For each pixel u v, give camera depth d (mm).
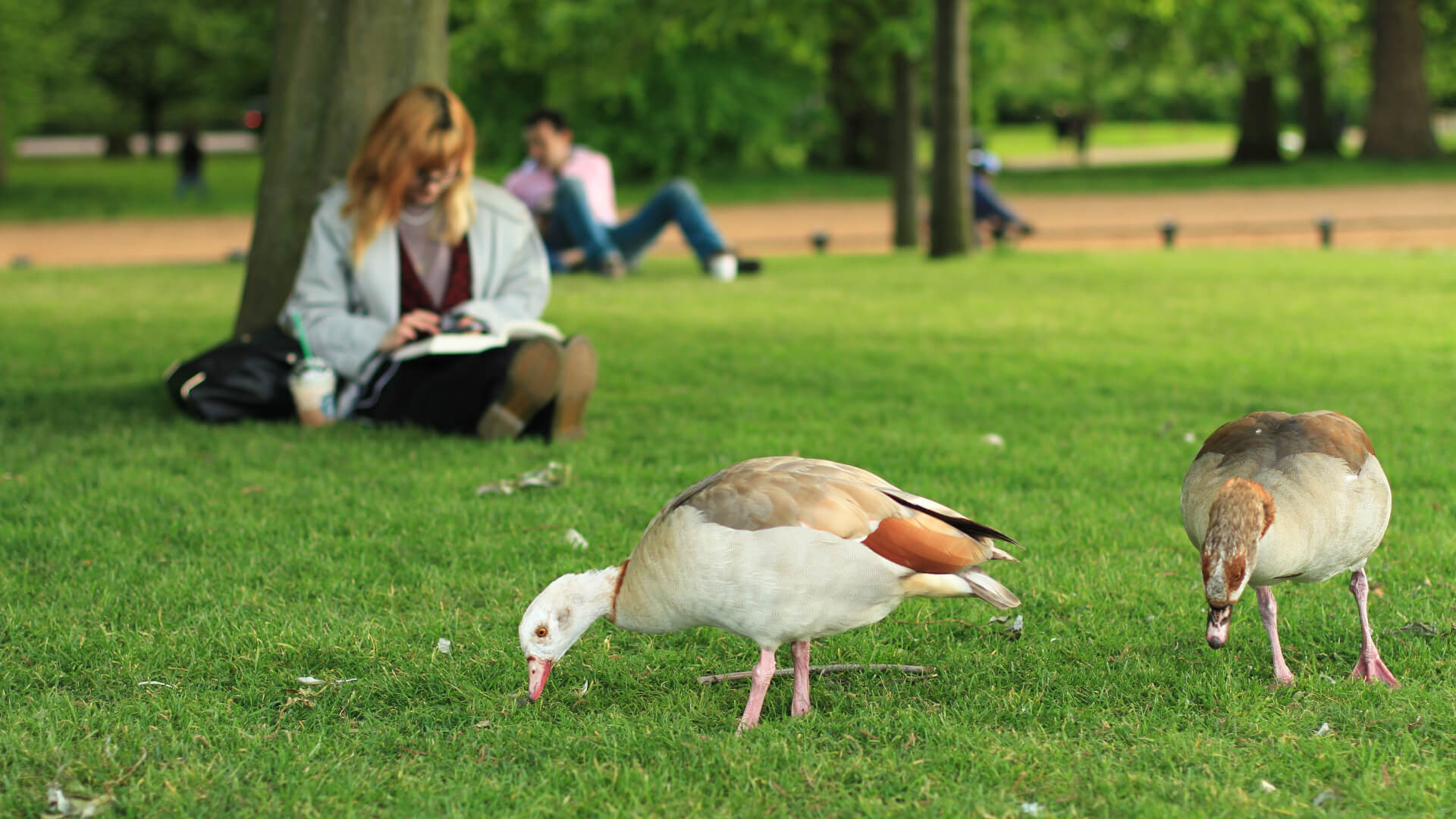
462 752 3709
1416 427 7773
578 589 3826
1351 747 3615
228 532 5785
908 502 3711
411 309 7914
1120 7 24938
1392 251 19891
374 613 4824
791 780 3479
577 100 39781
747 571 3570
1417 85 40844
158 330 12359
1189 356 10633
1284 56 28469
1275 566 3799
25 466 6918
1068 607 4883
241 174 52062
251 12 56812
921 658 4488
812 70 42094
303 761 3621
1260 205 30438
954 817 3281
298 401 7855
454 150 7590
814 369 10336
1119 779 3445
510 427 7570
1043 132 82750
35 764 3592
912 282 16719
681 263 20359
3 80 41469
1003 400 8930
